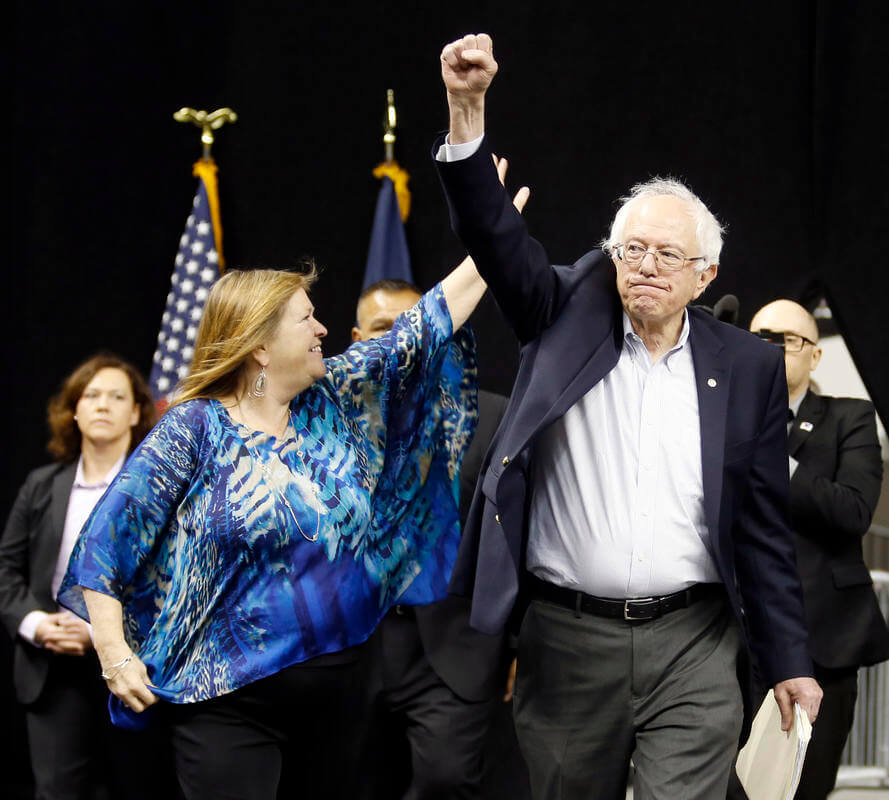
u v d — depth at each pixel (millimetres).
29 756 5477
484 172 2545
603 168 5070
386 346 3020
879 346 4770
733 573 2727
